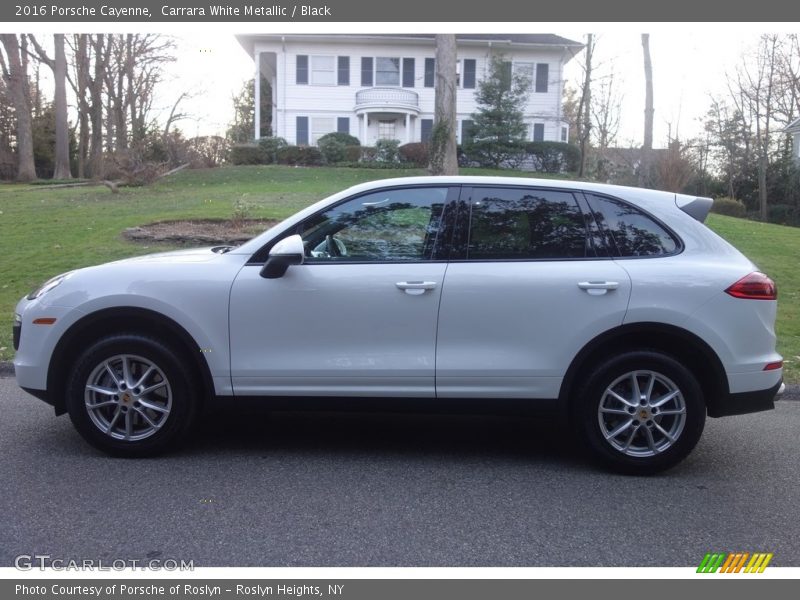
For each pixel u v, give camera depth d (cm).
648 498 440
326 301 465
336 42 3659
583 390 464
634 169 3291
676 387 459
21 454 498
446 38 1745
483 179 489
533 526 398
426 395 470
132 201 1819
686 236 476
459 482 461
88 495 429
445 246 474
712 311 456
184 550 365
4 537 376
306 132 3719
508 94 3200
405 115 3694
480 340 464
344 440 544
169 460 491
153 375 486
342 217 486
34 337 479
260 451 514
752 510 425
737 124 3906
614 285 456
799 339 861
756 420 622
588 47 2931
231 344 471
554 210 480
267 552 365
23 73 3547
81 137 4009
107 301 469
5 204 1816
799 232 1786
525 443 545
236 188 2102
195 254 509
